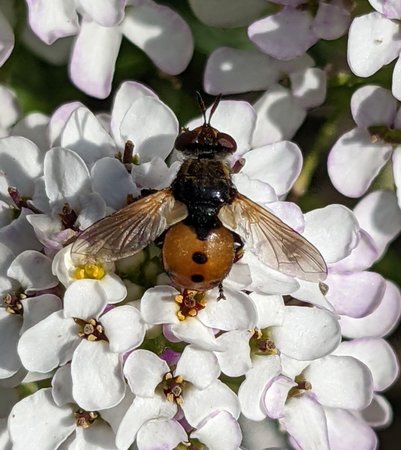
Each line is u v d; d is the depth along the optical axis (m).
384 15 0.10
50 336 0.09
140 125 0.10
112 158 0.09
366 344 0.10
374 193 0.10
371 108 0.10
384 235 0.10
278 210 0.09
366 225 0.10
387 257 0.11
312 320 0.09
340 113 0.10
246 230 0.09
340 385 0.10
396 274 0.11
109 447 0.09
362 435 0.10
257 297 0.09
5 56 0.10
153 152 0.09
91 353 0.09
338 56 0.10
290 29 0.10
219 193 0.09
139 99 0.09
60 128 0.10
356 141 0.10
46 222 0.09
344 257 0.10
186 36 0.10
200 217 0.08
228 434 0.09
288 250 0.09
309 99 0.10
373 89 0.10
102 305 0.09
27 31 0.11
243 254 0.09
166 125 0.10
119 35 0.10
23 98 0.11
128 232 0.09
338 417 0.10
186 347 0.09
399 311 0.10
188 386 0.09
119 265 0.09
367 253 0.10
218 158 0.09
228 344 0.09
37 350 0.09
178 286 0.09
